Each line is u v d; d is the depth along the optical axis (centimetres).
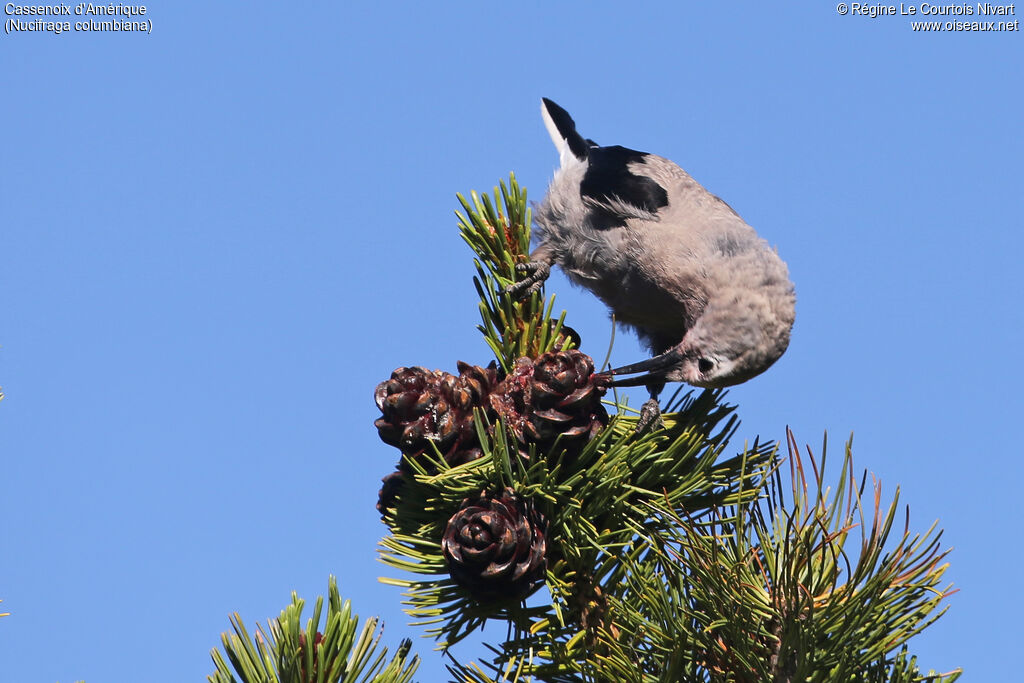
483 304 712
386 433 593
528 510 570
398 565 593
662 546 549
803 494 491
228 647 459
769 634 469
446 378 604
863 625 453
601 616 551
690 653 493
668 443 649
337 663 460
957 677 469
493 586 552
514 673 537
